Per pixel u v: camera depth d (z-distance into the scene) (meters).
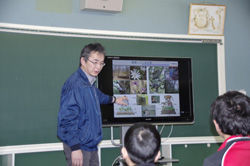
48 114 2.92
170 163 3.26
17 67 2.83
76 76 2.35
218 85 3.56
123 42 3.25
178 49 3.45
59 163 2.93
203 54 3.54
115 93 2.98
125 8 3.33
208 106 3.50
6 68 2.79
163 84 3.14
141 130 1.25
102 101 2.79
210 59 3.56
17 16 2.92
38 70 2.91
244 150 1.28
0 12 2.86
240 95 1.45
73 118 2.21
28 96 2.86
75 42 3.07
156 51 3.37
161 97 3.12
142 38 3.31
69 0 3.12
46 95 2.93
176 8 3.52
